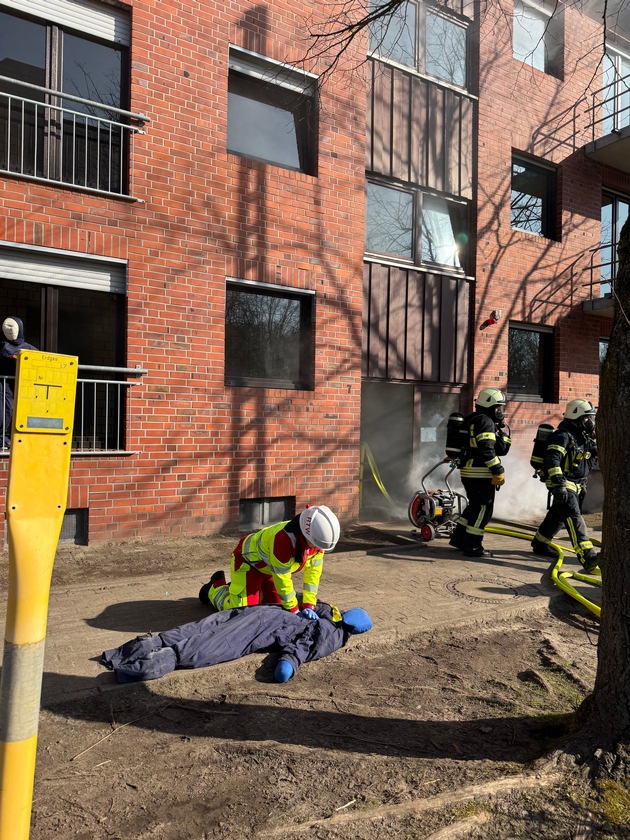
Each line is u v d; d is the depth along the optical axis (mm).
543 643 4516
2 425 5918
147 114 6840
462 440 7012
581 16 11297
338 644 4094
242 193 7480
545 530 6988
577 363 11414
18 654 1714
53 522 1768
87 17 6602
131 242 6730
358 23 5516
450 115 9680
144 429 6832
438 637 4504
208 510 7262
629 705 2781
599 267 11344
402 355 9156
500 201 10234
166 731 3086
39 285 6445
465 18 9906
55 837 2291
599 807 2498
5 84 6199
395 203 9281
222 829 2363
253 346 7875
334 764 2826
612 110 11969
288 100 8125
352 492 8492
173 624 4301
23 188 6125
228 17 7367
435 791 2609
